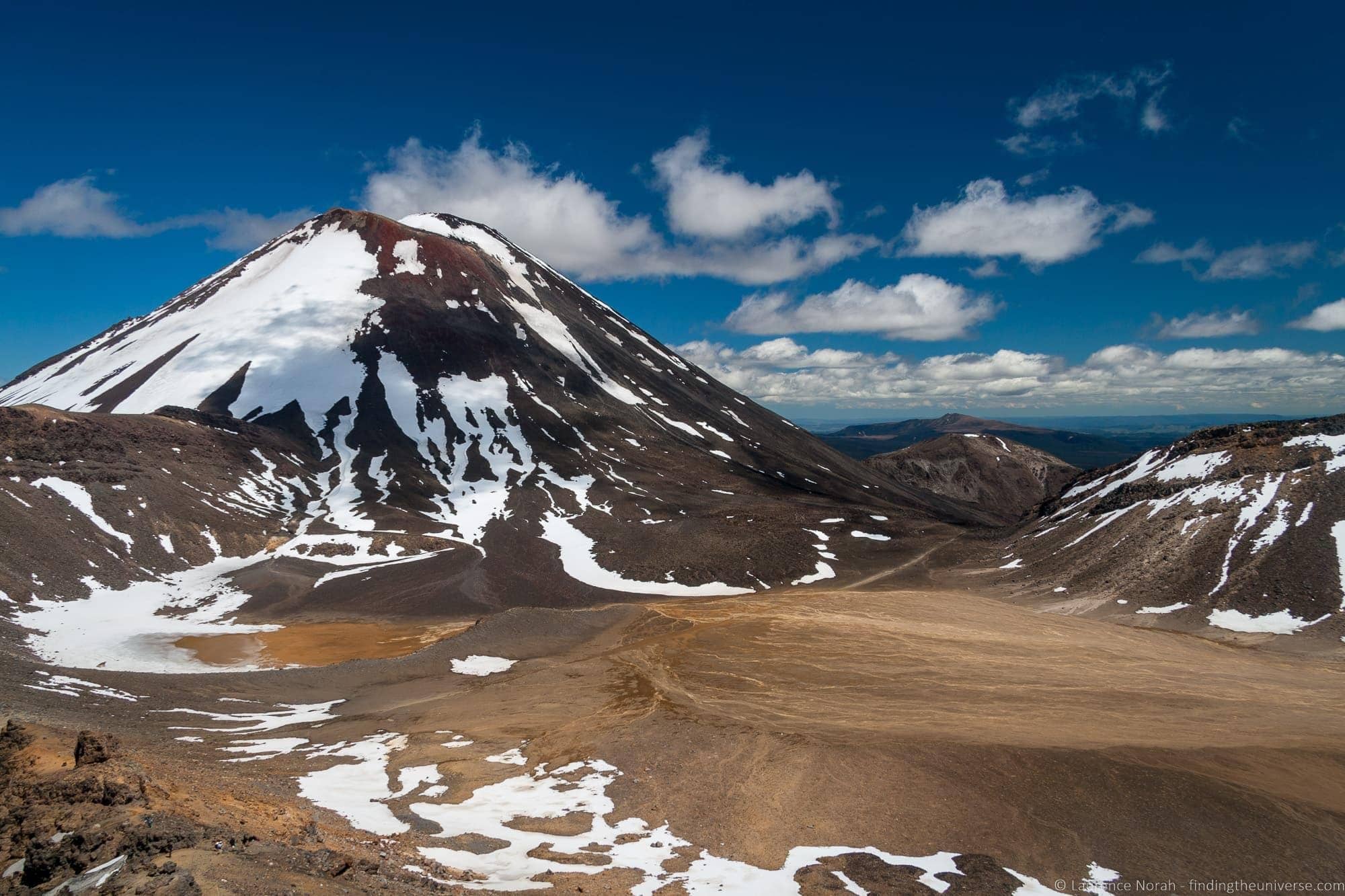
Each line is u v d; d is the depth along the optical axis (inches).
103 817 669.3
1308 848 906.1
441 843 916.6
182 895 522.0
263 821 799.1
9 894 600.7
